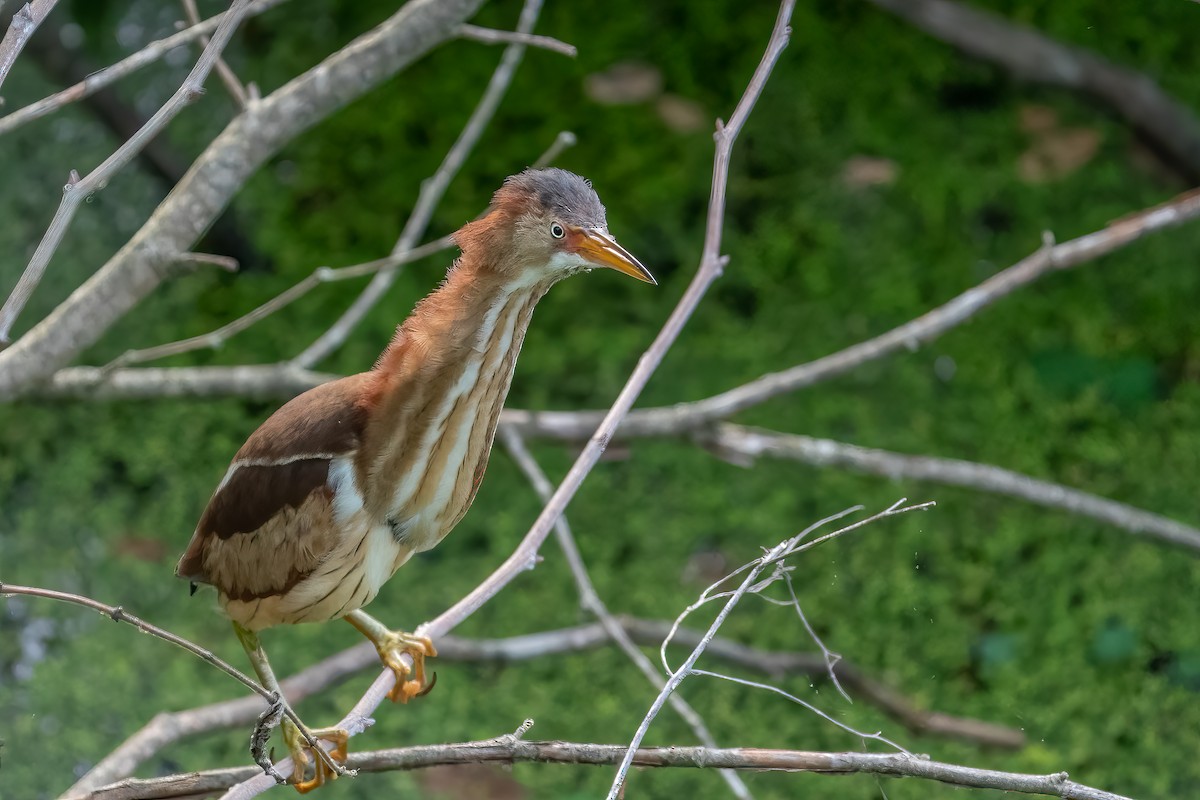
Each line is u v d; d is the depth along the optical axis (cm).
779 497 1059
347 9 1263
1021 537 1042
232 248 1155
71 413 1072
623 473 1070
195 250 1144
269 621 588
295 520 558
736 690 945
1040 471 1059
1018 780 491
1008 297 1162
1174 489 1055
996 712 941
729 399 835
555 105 1227
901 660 969
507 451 891
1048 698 952
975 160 1222
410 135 1209
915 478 841
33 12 490
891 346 813
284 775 549
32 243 1149
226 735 912
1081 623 998
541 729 926
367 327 1106
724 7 1290
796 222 1183
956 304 813
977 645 982
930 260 1166
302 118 684
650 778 909
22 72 1191
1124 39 1290
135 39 1233
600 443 596
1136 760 920
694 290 627
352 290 1128
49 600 975
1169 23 1305
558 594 999
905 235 1180
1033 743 926
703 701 941
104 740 898
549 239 538
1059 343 1138
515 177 555
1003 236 1182
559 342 1118
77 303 662
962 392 1106
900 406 1095
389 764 518
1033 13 1298
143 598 982
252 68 1227
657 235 1166
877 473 841
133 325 1108
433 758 519
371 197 1175
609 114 1223
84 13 1228
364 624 606
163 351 799
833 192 1198
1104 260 1188
